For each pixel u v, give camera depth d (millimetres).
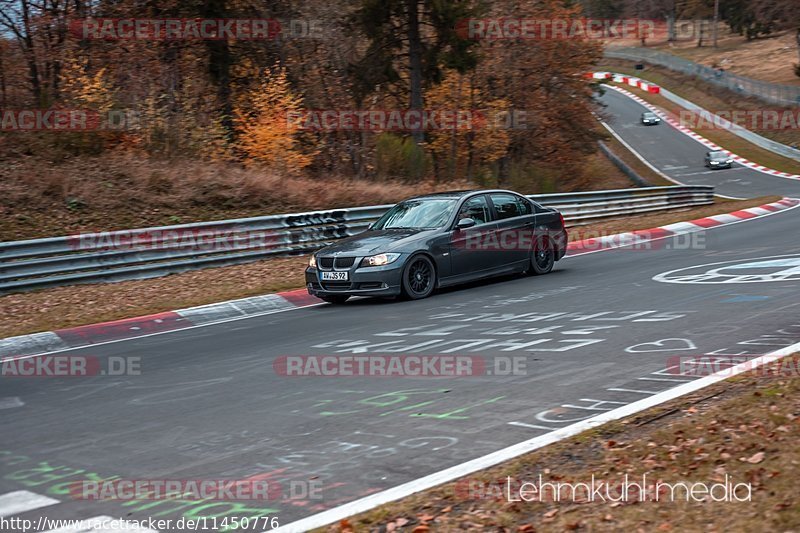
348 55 86188
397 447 13164
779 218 56719
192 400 17125
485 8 82250
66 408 17062
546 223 35000
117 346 24547
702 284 28484
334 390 17234
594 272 34719
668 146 167625
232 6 70500
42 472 12805
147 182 52438
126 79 69438
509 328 23000
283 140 65812
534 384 16688
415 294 29938
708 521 9312
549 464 11734
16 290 35625
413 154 69438
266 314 29531
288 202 54812
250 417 15469
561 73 103875
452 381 17359
